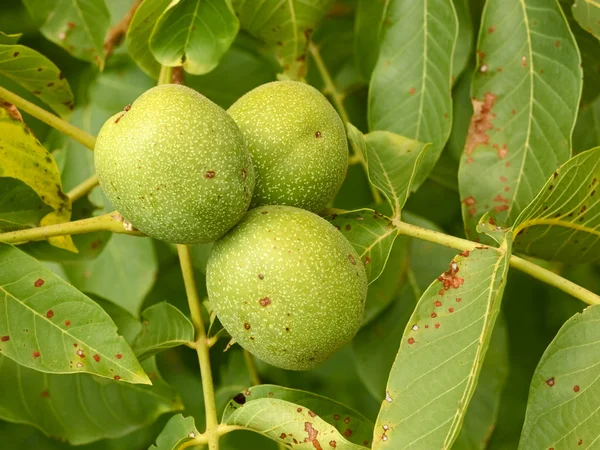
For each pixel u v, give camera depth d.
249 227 0.47
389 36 0.53
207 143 0.45
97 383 0.54
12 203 0.50
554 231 0.50
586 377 0.47
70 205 0.51
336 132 0.49
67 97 0.55
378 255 0.50
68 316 0.47
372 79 0.54
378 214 0.50
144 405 0.54
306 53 0.56
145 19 0.52
